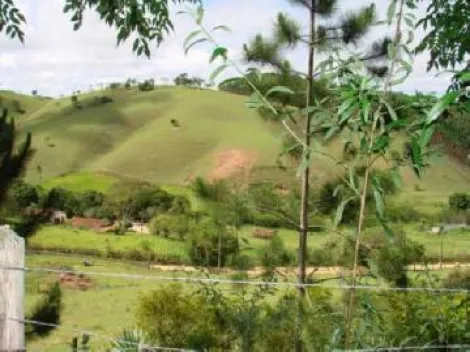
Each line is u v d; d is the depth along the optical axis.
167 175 100.00
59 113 125.94
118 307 24.53
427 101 2.52
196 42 2.81
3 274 3.36
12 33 6.33
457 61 5.79
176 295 9.36
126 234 56.97
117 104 129.38
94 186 94.50
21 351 3.37
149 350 4.34
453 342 4.64
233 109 121.00
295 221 11.42
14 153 8.41
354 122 2.75
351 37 11.03
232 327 7.34
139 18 6.25
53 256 46.28
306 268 10.21
